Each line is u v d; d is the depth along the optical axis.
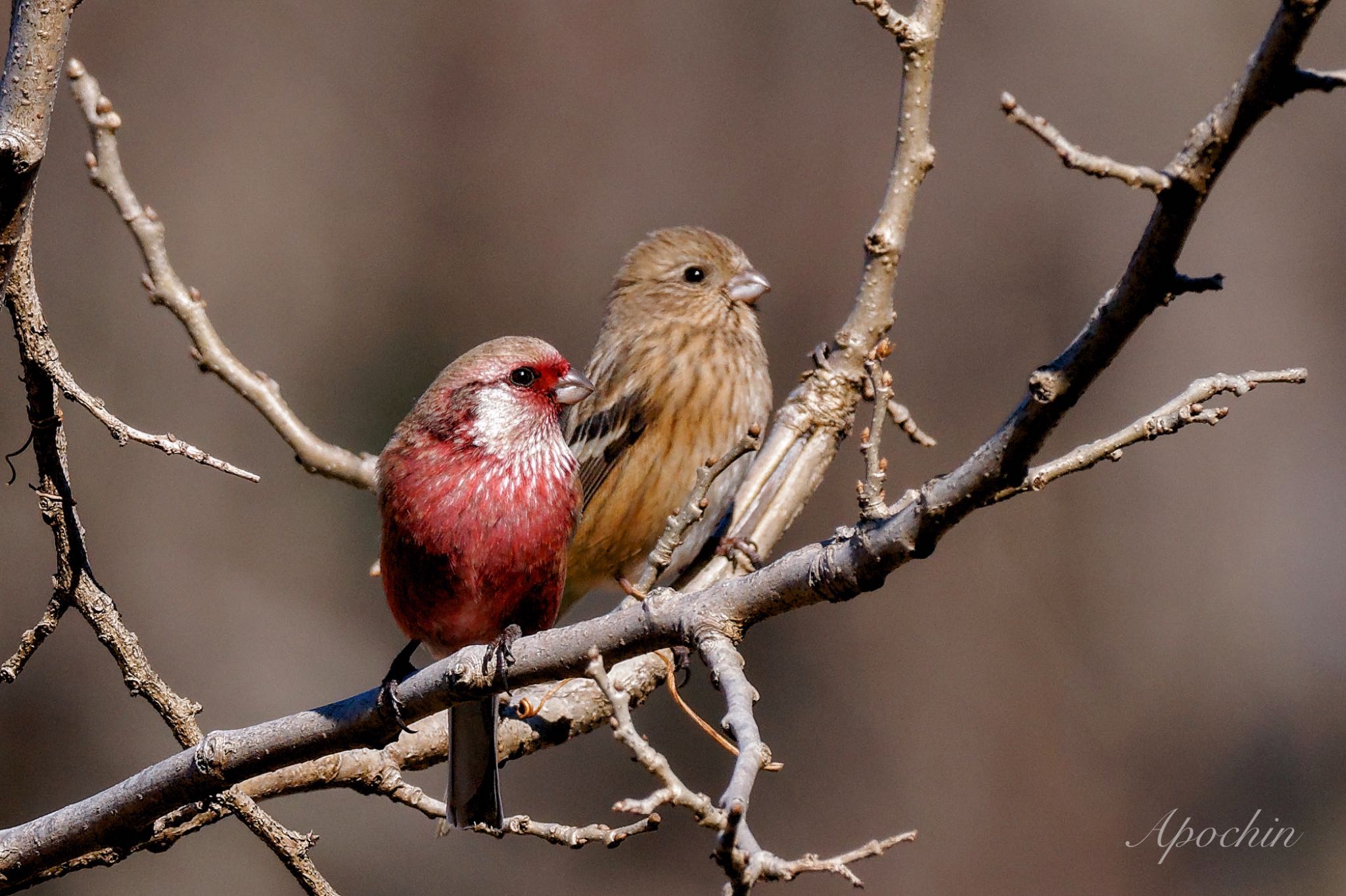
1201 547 15.95
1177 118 16.88
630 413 8.41
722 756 14.69
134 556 15.32
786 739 15.20
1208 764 15.04
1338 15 17.11
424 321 17.39
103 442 15.65
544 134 17.88
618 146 17.75
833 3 17.72
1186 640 15.52
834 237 16.84
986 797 14.97
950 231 16.66
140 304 16.31
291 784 5.41
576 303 17.31
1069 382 3.75
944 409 16.06
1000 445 3.90
